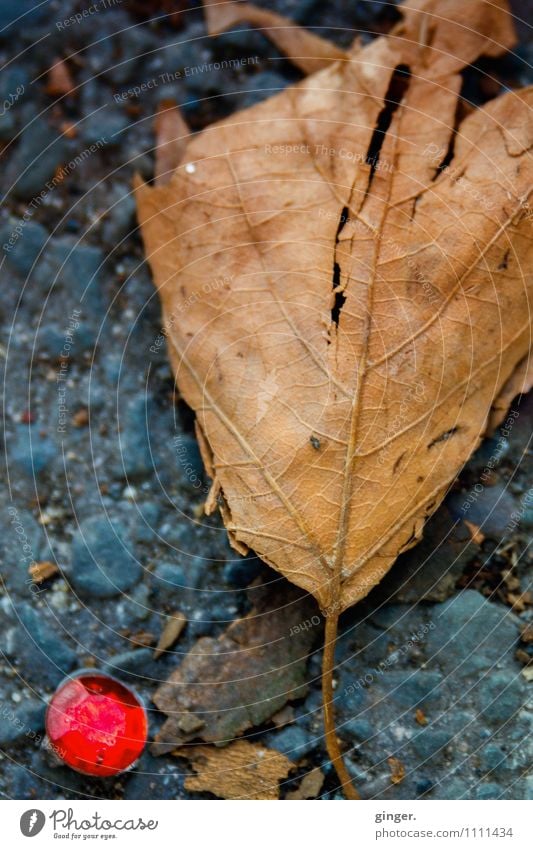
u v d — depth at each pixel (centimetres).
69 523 28
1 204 29
